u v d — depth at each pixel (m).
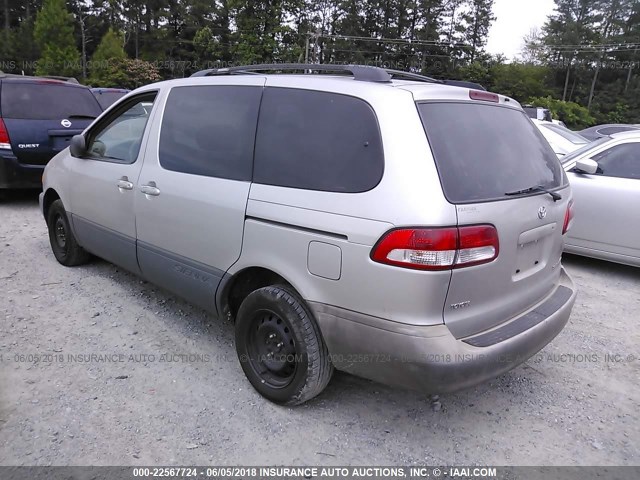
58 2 48.41
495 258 2.58
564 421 3.07
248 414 2.97
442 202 2.38
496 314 2.72
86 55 60.78
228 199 3.08
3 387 3.10
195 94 3.51
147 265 3.83
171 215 3.47
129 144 4.00
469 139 2.70
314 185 2.72
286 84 3.01
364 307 2.51
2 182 6.94
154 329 3.90
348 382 3.34
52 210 5.03
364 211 2.48
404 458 2.70
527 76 68.19
